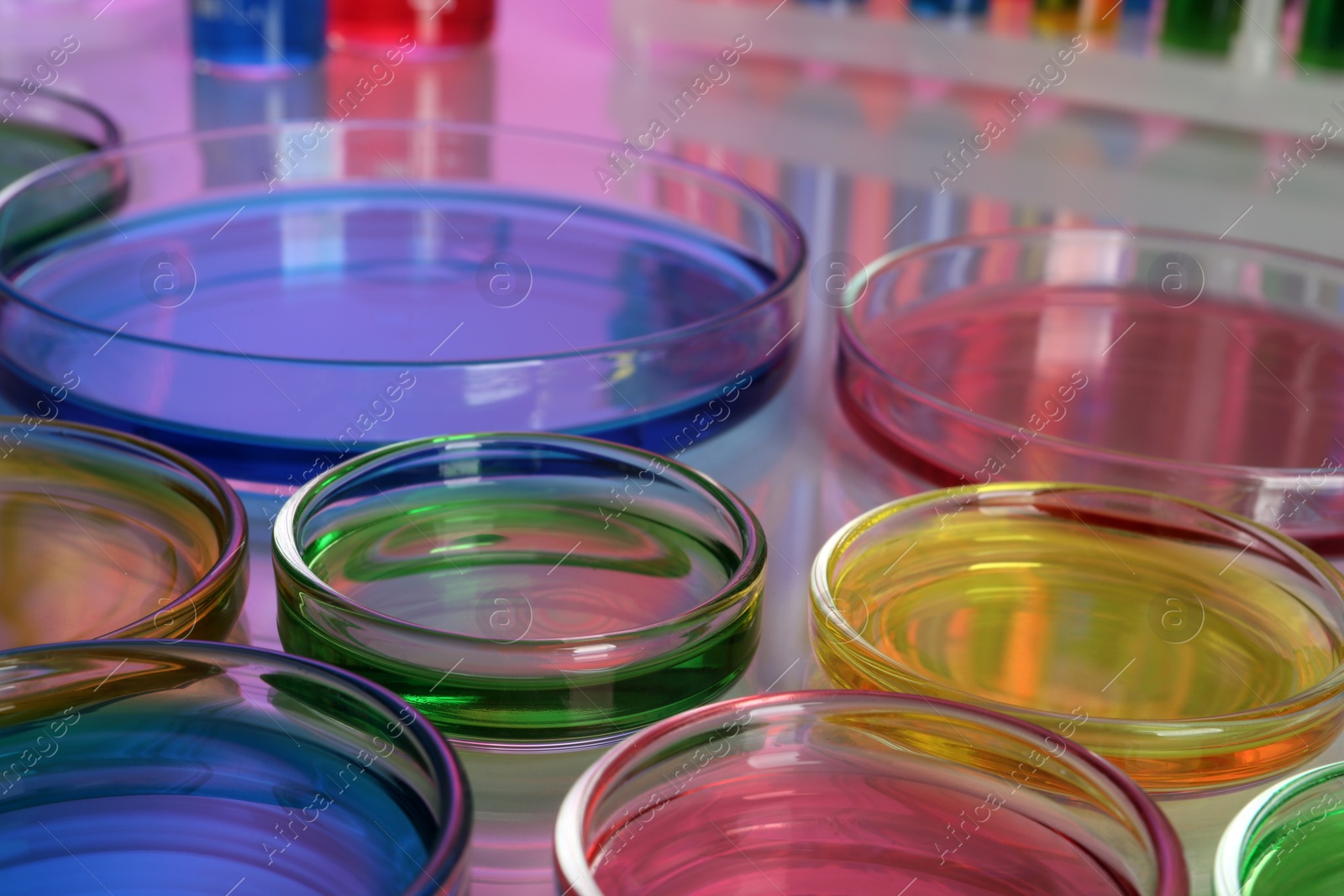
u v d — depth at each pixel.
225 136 1.12
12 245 0.94
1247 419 0.84
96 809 0.48
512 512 0.67
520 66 1.47
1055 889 0.46
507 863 0.48
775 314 0.81
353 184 1.14
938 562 0.67
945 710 0.50
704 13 1.38
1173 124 1.34
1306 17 1.16
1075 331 0.96
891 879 0.47
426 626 0.57
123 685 0.51
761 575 0.58
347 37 1.45
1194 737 0.50
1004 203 1.15
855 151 1.26
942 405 0.73
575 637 0.57
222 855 0.46
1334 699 0.52
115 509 0.67
